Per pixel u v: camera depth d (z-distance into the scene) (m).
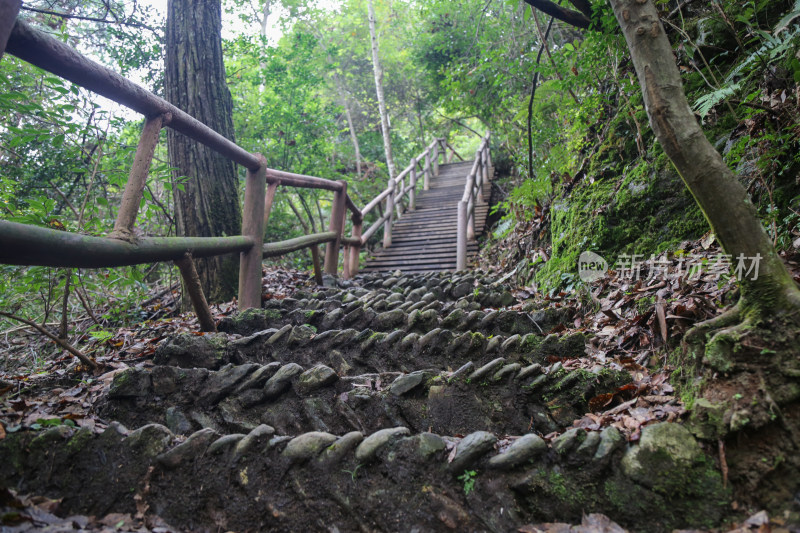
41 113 2.40
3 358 3.48
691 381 1.66
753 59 2.48
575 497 1.35
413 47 10.12
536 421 1.87
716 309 1.95
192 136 2.59
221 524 1.40
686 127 1.58
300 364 2.33
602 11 3.48
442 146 13.58
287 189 8.48
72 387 2.18
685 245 2.69
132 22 5.18
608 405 1.84
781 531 1.16
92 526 1.32
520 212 5.35
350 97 14.02
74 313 4.07
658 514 1.30
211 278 3.88
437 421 1.86
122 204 2.03
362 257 8.22
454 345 2.32
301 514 1.40
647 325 2.23
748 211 1.53
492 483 1.40
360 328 2.79
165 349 2.17
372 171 11.18
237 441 1.52
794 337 1.41
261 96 8.46
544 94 5.31
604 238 3.21
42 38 1.57
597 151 3.98
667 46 1.64
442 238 7.69
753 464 1.30
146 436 1.51
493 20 7.36
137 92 2.04
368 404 1.89
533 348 2.34
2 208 2.54
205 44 4.20
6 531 1.12
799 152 2.29
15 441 1.46
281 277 4.67
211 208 4.05
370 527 1.36
